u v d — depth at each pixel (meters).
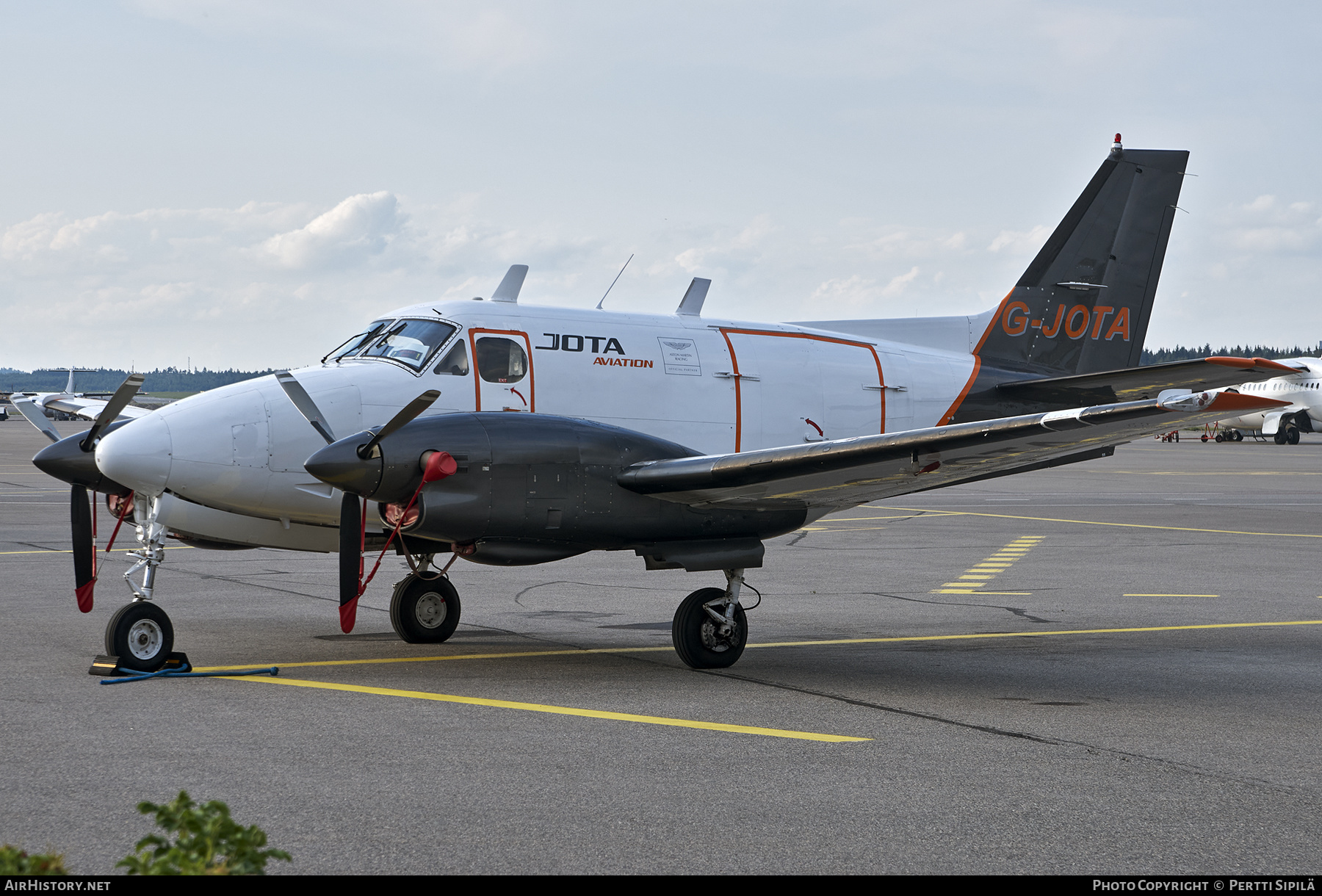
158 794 10.27
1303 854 9.08
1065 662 17.58
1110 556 32.50
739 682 15.97
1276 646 19.08
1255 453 100.81
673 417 20.14
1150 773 11.40
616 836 9.38
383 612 22.17
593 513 16.31
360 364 18.34
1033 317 25.56
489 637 19.55
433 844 9.11
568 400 19.20
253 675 15.98
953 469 16.36
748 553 17.38
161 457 15.90
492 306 19.27
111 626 15.74
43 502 46.81
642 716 13.72
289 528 18.27
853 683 15.93
